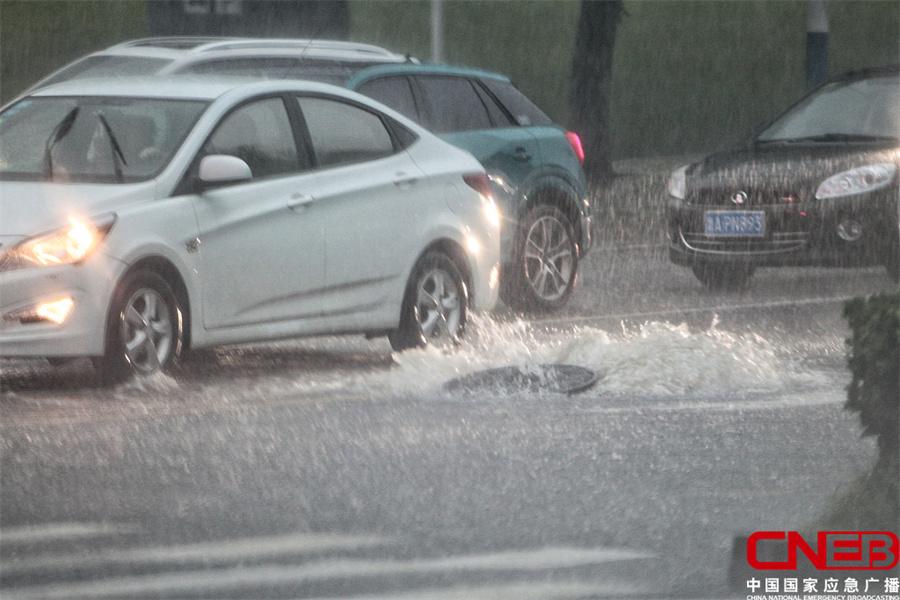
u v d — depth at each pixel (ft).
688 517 65.31
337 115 114.42
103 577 56.80
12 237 96.53
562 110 351.25
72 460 77.00
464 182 121.19
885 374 56.75
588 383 98.22
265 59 148.25
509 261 141.08
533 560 58.90
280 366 110.32
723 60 366.63
